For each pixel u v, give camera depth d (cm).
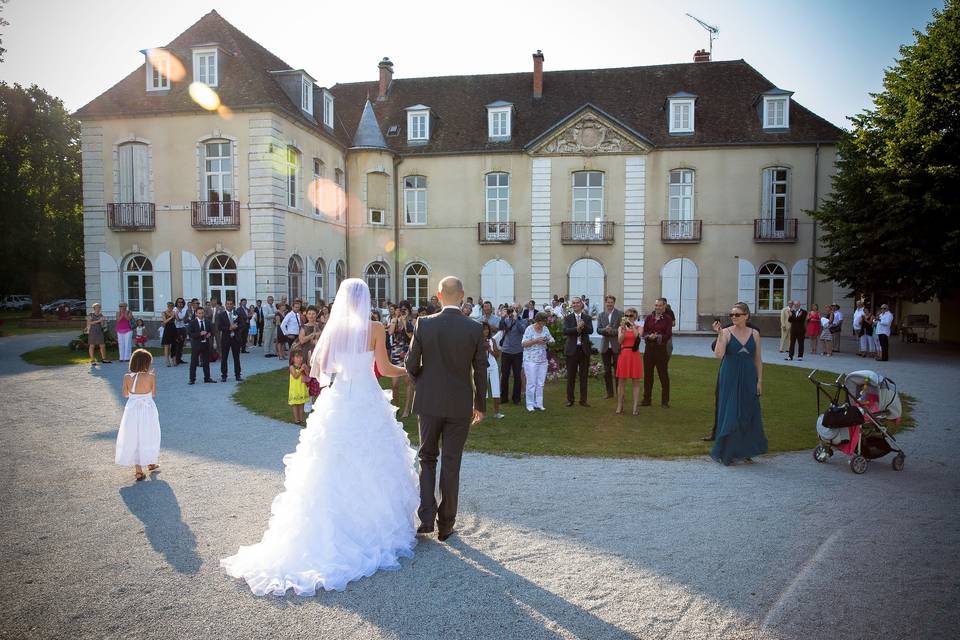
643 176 2723
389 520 434
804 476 643
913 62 2028
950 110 1912
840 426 666
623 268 2758
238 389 1233
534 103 2958
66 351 1947
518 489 592
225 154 2222
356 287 462
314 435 437
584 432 859
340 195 2775
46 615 351
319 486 422
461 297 486
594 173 2773
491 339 981
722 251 2698
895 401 668
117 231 2289
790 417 966
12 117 3762
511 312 1128
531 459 708
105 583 392
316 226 2539
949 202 1906
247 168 2191
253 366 1630
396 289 2898
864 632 333
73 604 364
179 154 2238
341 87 3225
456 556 436
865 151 2152
